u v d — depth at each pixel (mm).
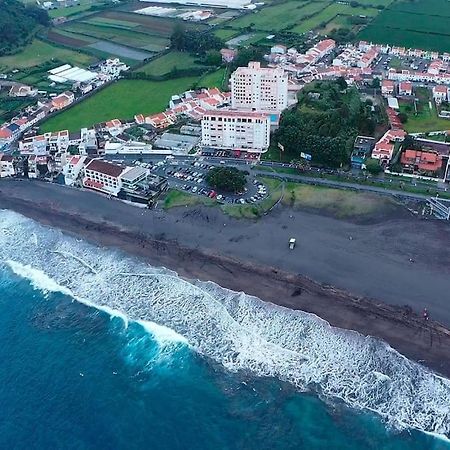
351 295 131250
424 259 142625
